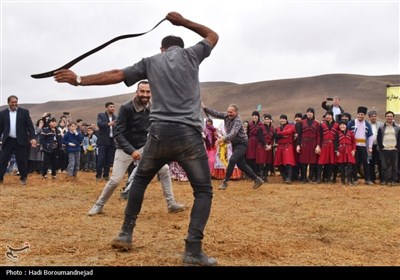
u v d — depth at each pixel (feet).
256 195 35.55
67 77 15.03
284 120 51.08
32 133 42.78
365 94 316.81
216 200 32.27
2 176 42.57
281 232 21.36
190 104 15.65
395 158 46.16
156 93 15.74
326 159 48.03
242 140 38.86
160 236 19.95
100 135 47.62
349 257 17.15
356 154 47.50
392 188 41.96
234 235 20.35
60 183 44.14
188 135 15.44
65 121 61.52
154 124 15.69
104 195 25.64
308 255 17.31
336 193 37.11
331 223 23.72
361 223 23.75
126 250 17.08
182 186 42.57
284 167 51.72
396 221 24.39
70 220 23.63
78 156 51.55
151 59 16.10
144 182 16.65
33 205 28.45
